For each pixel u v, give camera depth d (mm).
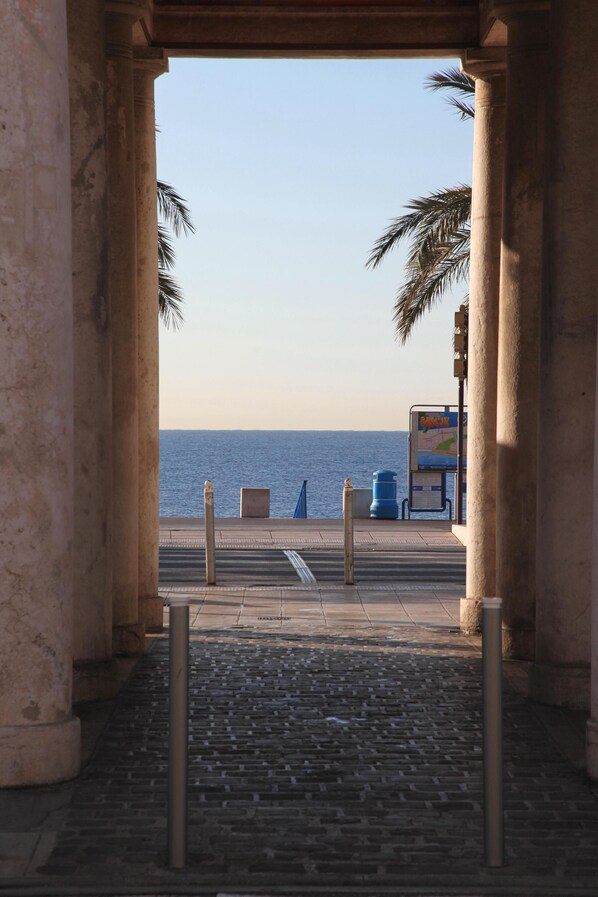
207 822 7531
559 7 10625
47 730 8141
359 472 181500
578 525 10734
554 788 8312
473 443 14820
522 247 13102
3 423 7922
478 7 14797
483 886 6500
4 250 7934
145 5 13180
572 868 6754
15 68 7953
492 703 6754
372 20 14898
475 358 14750
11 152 7949
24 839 7141
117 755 9070
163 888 6453
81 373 11023
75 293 10984
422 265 28266
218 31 14969
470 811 7773
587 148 10562
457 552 24891
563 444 10672
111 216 13039
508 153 13188
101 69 11039
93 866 6738
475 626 14750
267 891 6430
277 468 198875
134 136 13414
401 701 11000
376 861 6855
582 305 10602
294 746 9422
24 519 7996
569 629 10797
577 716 10477
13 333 7934
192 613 16453
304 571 21484
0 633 8039
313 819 7605
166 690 11539
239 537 27578
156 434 14961
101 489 11156
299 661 12883
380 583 19875
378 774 8648
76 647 11086
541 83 12977
